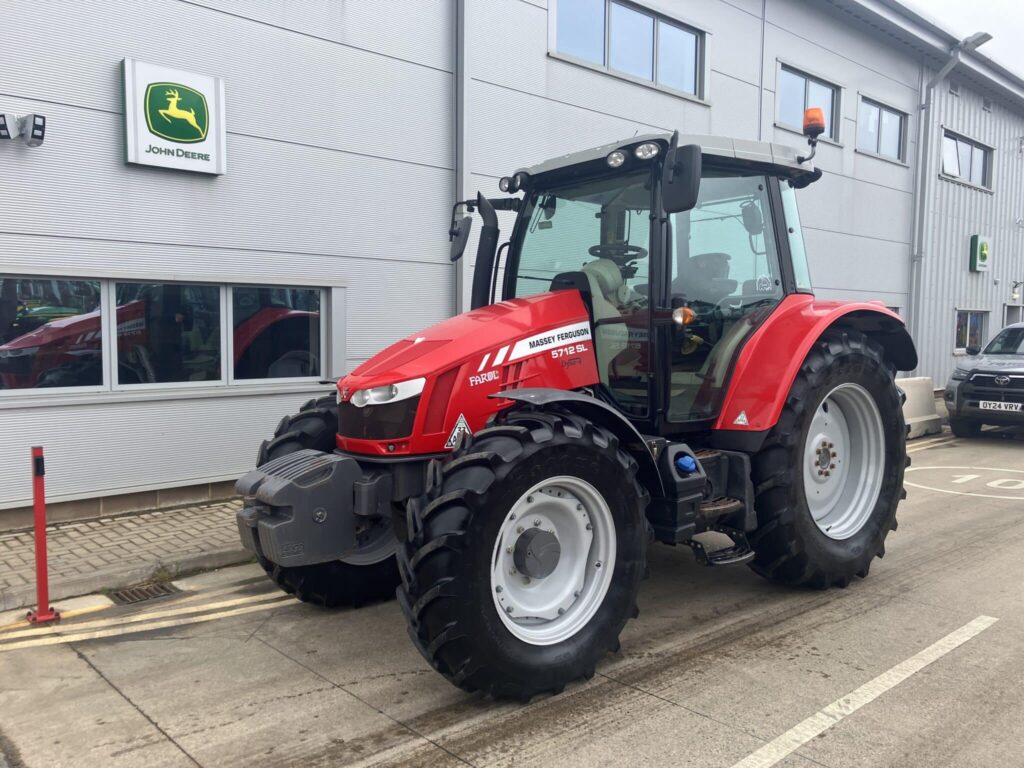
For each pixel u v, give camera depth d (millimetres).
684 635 3932
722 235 4301
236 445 6797
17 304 5777
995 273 17609
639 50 9852
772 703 3188
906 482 7809
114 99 5988
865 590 4582
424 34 7738
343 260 7340
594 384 3990
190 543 5410
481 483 3020
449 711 3182
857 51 13180
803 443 4234
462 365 3543
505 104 8352
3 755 2893
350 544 3508
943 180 15562
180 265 6402
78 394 6031
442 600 2943
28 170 5652
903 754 2791
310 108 7023
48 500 5871
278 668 3629
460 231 4598
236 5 6527
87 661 3732
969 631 3928
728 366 4258
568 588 3412
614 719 3078
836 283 13289
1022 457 9305
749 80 11273
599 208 4168
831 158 12898
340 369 7387
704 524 3836
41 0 5617
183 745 2941
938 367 16016
